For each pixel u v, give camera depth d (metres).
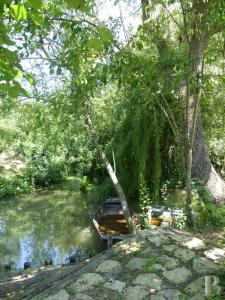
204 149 8.06
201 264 4.84
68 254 10.89
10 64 2.16
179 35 7.14
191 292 4.28
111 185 13.05
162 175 12.06
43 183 19.86
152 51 7.14
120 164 12.18
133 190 12.40
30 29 4.39
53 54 7.12
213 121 11.70
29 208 16.09
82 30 4.32
